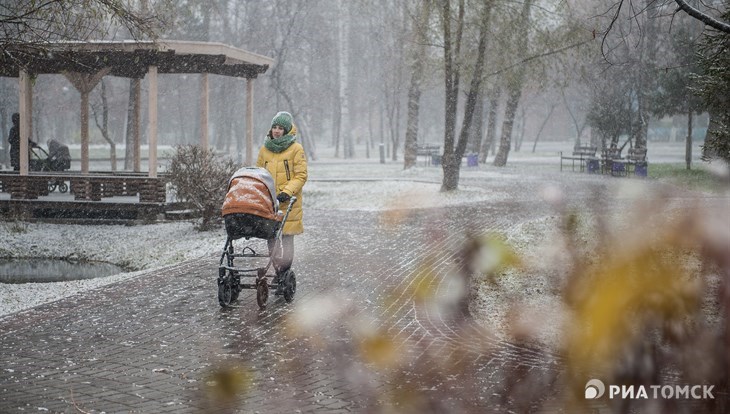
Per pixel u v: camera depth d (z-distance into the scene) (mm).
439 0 24156
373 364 6684
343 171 40281
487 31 23812
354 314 8781
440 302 9438
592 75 33844
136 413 5320
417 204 22781
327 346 7328
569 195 22750
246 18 52188
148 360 6801
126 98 52219
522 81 24500
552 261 10070
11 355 6945
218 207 16969
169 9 16141
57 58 17953
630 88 36031
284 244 9477
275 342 7473
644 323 4383
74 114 62750
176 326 8148
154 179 18703
